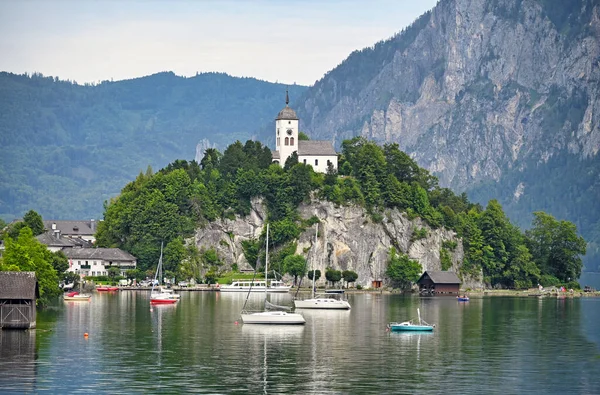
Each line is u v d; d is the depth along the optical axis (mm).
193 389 176000
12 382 179750
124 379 183500
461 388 180375
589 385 184250
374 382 184375
